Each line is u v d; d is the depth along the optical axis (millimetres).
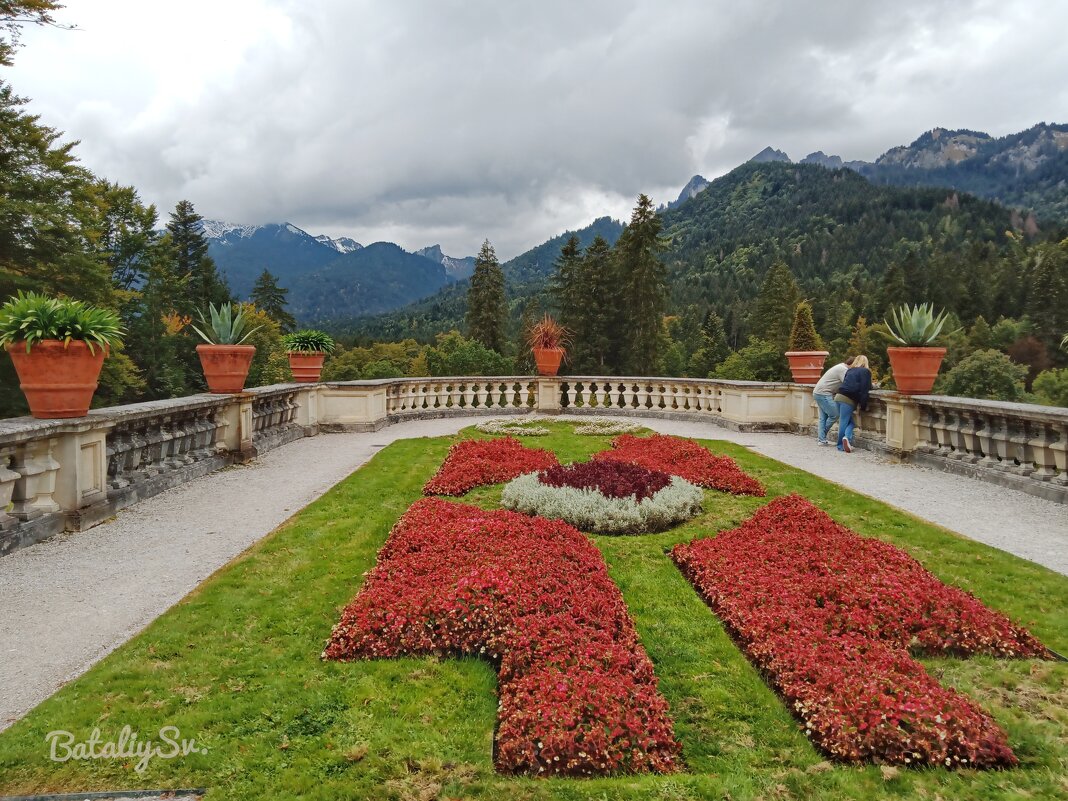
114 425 6734
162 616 3996
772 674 3381
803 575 4551
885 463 9828
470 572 4324
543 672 3162
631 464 8258
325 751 2709
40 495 5762
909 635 3738
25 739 2734
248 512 6730
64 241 22000
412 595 4012
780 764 2711
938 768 2625
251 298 71125
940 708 2848
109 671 3305
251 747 2725
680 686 3318
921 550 5402
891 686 3043
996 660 3570
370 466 9203
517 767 2652
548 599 3980
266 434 11250
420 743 2775
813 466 9586
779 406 13773
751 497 7449
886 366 69375
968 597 4141
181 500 7254
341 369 71625
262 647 3623
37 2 16359
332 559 5098
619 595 4375
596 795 2457
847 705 2928
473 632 3682
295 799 2412
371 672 3385
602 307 51312
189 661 3438
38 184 21391
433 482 7801
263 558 5109
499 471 8461
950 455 9203
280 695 3131
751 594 4219
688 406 16297
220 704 3035
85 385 5996
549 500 6570
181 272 55969
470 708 3086
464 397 17250
